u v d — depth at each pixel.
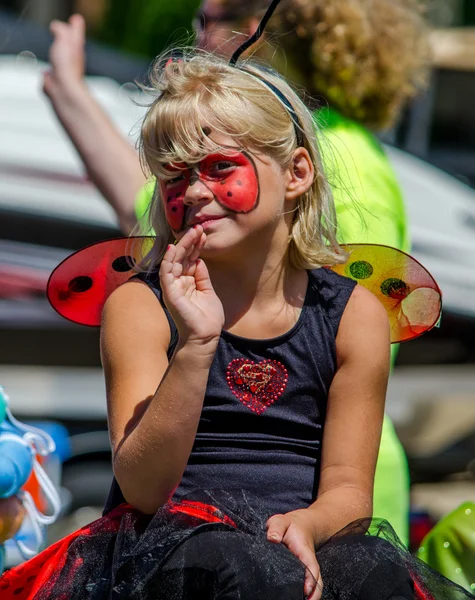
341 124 7.12
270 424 5.54
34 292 14.25
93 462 11.54
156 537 4.88
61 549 5.30
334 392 5.63
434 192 15.49
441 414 14.40
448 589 5.02
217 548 4.72
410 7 7.94
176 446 4.95
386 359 5.71
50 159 14.15
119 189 8.12
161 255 5.82
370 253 6.14
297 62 7.21
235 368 5.55
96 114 8.38
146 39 24.36
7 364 14.46
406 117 17.80
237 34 7.25
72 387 13.49
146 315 5.57
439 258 14.83
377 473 6.81
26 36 15.77
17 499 5.98
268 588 4.62
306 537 4.85
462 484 13.87
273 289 5.66
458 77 17.95
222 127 5.38
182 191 5.40
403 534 6.94
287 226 5.74
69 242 14.28
